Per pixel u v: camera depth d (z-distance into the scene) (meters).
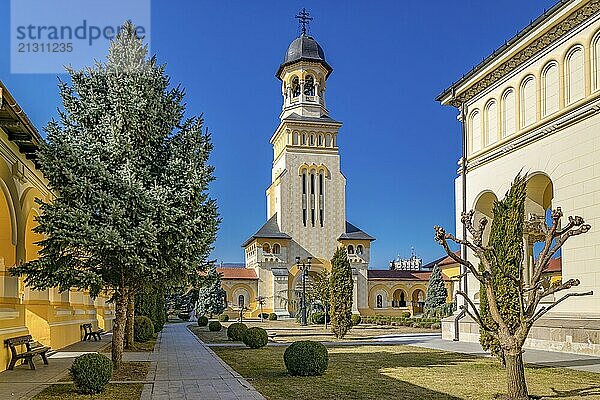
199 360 18.39
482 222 12.04
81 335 26.48
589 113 19.95
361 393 11.81
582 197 20.22
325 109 74.75
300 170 72.12
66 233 13.41
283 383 13.22
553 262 48.84
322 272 64.12
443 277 69.00
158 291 16.50
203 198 15.24
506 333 11.30
